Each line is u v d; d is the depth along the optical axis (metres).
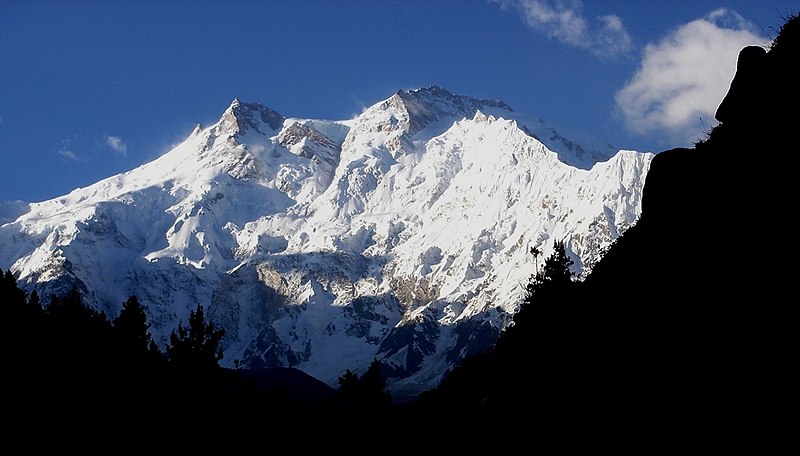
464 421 66.06
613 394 46.62
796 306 39.34
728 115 54.53
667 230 54.31
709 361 41.06
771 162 47.91
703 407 38.78
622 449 40.94
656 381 43.44
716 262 46.50
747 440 35.56
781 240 43.12
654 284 52.00
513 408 59.00
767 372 37.69
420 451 68.75
